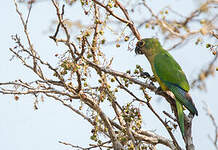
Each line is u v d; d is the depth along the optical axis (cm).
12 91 982
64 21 894
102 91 1020
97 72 1074
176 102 1180
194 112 1112
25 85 995
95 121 1035
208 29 556
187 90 1237
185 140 1055
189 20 577
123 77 1013
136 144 1030
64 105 1102
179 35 559
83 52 947
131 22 1034
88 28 941
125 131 1070
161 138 1123
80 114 1102
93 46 987
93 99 1029
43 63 980
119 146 1046
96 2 983
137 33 1041
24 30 1005
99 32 952
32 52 1023
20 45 996
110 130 1062
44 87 1035
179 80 1240
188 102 1161
